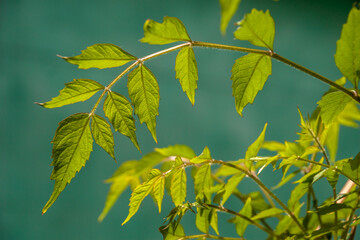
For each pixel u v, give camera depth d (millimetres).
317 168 724
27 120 2105
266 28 684
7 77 2090
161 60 2314
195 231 2115
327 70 2711
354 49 679
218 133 2383
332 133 873
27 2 2160
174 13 2422
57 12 2215
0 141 2047
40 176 2102
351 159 701
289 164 743
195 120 2363
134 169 839
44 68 2166
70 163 706
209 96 2408
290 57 2617
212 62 2436
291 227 796
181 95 2354
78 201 2125
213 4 2494
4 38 2098
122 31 2307
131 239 2133
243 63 702
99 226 2129
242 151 2391
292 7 2656
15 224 2029
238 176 749
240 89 707
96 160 2172
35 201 2070
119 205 2170
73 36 2234
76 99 706
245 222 775
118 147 2186
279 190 1948
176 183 729
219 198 746
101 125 710
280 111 2512
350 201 727
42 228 2059
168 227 752
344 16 2791
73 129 706
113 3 2307
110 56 698
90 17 2268
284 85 2557
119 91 2186
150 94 708
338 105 708
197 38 2441
